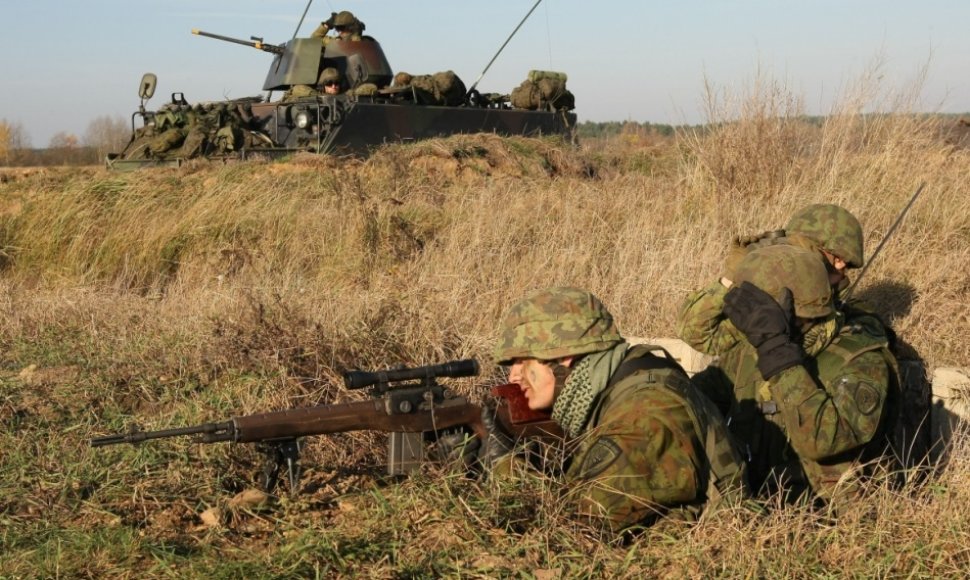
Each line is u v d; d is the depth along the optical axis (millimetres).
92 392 5676
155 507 4219
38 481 4441
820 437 3709
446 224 10125
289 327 6148
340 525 3840
